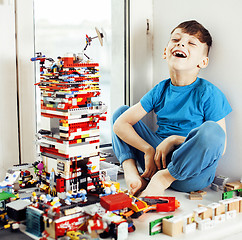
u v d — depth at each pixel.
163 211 1.18
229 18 1.43
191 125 1.43
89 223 0.97
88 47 1.66
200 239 1.03
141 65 1.78
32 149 1.51
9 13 1.39
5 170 1.44
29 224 1.04
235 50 1.43
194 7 1.56
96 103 1.21
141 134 1.52
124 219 1.01
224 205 1.16
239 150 1.45
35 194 1.12
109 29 1.73
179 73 1.42
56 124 1.17
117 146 1.51
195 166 1.23
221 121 1.40
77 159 1.17
